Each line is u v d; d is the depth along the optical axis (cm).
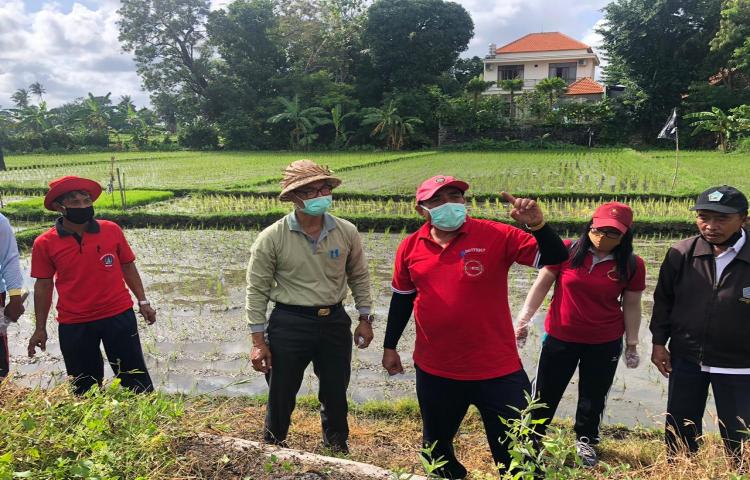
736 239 330
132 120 6044
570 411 499
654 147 4175
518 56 5509
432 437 330
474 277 302
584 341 380
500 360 308
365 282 398
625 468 245
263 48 4859
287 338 364
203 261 1103
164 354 637
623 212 363
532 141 4397
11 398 274
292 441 417
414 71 5003
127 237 1345
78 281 417
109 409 256
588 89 5106
